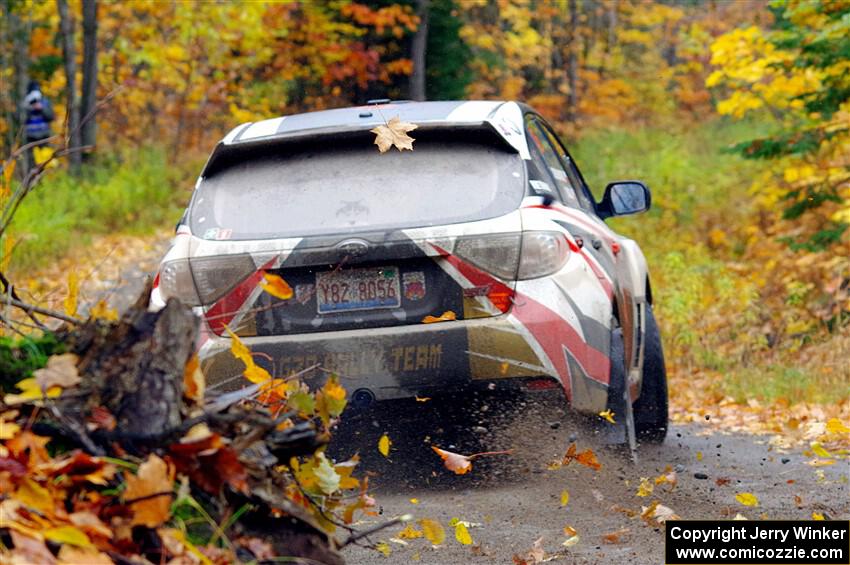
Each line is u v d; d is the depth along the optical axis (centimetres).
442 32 3772
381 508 710
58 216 2586
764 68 1981
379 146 685
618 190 1042
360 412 750
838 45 1917
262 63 4047
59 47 3994
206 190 793
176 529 380
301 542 408
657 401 958
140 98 4259
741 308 1797
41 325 495
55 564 343
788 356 1580
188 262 757
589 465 697
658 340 962
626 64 5181
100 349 391
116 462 374
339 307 743
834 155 2072
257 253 746
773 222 2620
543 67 4709
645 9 5219
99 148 3597
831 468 878
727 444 1019
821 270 1867
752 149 2059
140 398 385
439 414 754
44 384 378
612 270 844
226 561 383
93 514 365
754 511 717
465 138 790
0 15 3509
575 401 746
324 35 3625
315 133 782
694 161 3719
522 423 763
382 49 3716
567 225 784
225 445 387
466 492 762
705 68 5006
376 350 736
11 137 2759
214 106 4178
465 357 733
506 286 741
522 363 734
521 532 657
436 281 741
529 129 851
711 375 1511
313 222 758
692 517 698
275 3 3731
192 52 4000
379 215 757
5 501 354
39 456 377
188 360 394
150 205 3125
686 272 1958
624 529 660
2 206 536
